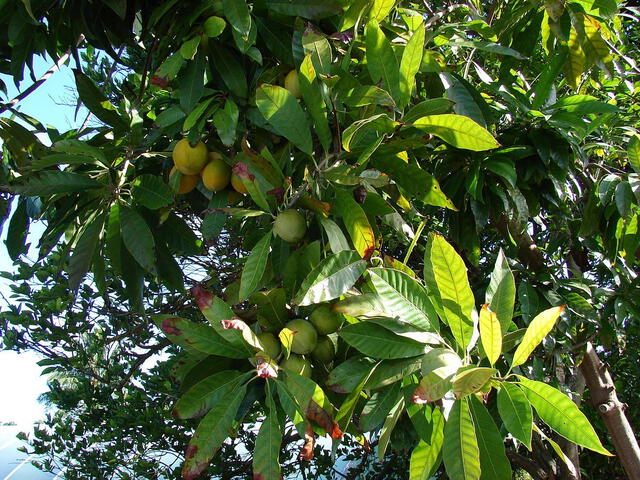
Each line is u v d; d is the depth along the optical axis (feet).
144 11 6.54
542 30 8.10
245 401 4.44
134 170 6.73
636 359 14.29
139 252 5.71
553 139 7.63
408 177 5.17
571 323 9.46
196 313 13.17
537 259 9.55
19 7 6.14
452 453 3.64
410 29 6.55
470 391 3.40
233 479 13.60
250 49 5.40
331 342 4.75
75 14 6.62
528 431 3.68
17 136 7.36
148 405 12.80
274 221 4.77
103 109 6.49
